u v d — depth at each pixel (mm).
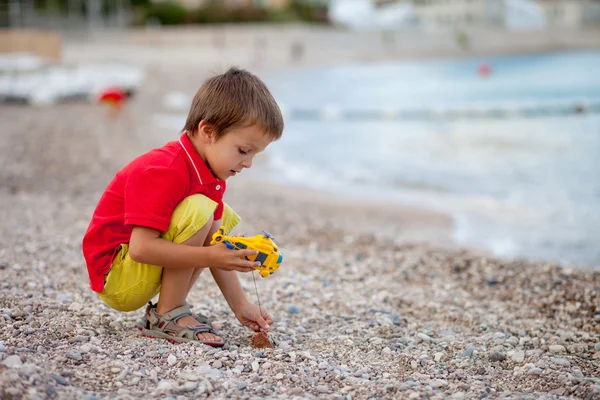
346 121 13719
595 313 3426
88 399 1959
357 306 3449
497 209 6672
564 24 49344
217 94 2412
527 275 4062
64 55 29703
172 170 2398
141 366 2318
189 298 3381
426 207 6773
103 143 9242
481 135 11375
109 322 2863
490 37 40969
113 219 2520
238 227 5246
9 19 34875
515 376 2510
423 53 36562
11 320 2672
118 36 41469
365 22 49969
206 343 2598
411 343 2902
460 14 50781
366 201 6996
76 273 3656
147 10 48656
